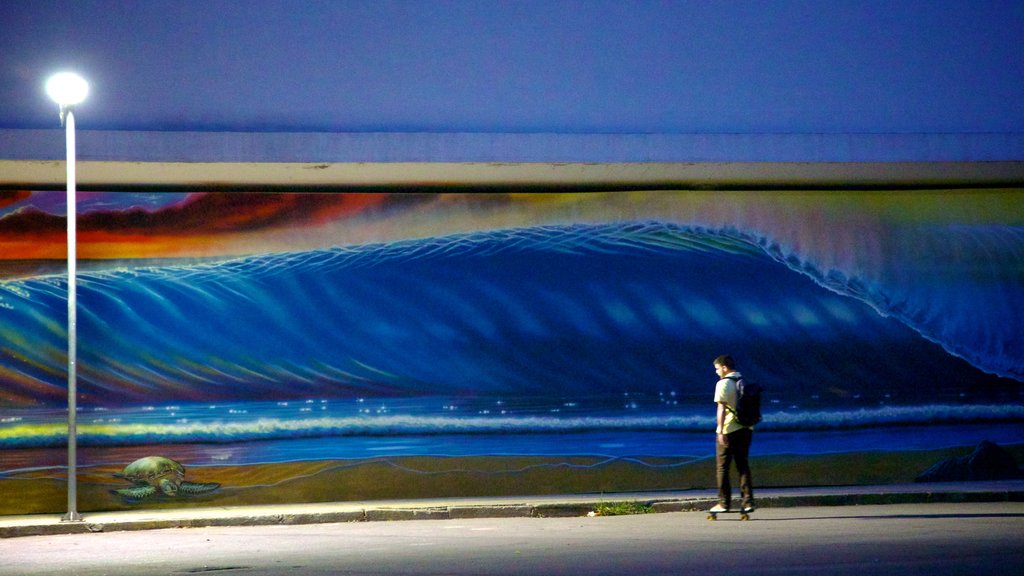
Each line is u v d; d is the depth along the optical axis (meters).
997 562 8.34
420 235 16.78
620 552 9.69
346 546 11.04
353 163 15.14
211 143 14.88
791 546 9.83
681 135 15.55
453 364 16.61
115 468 15.84
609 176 16.39
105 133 14.72
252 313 16.38
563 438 16.64
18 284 15.97
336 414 16.34
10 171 15.20
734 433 13.04
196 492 15.94
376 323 16.56
